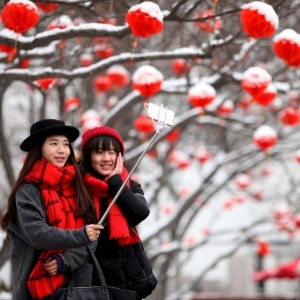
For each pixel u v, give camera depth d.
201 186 35.16
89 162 13.60
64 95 31.89
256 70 20.14
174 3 20.55
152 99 42.22
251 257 79.38
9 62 21.86
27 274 12.23
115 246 12.98
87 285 12.41
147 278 13.21
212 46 20.27
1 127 29.25
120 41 25.94
